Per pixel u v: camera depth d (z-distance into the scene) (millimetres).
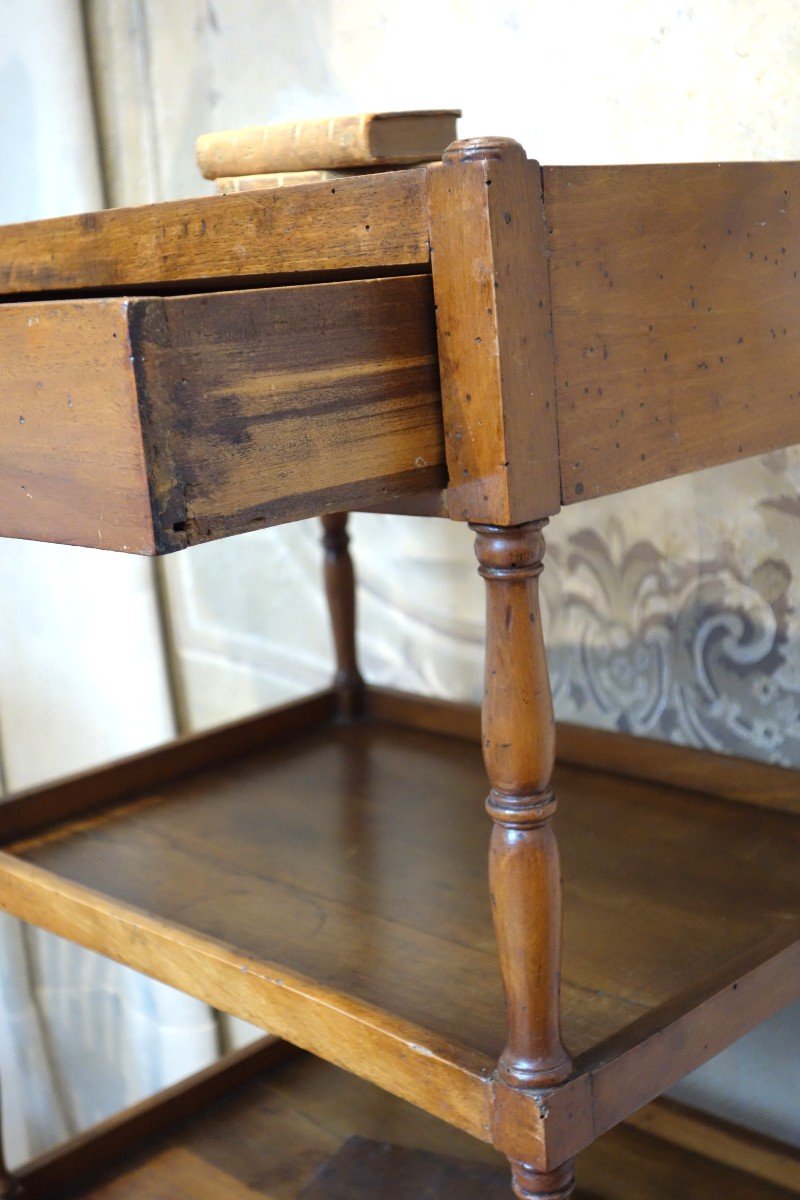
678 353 702
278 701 1508
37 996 1633
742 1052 1112
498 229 584
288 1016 771
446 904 915
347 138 809
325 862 1005
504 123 1133
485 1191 1025
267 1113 1177
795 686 1035
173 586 1588
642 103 1034
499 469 605
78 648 1589
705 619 1085
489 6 1112
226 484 546
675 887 924
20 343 569
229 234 684
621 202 650
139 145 1456
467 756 1228
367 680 1402
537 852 634
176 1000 1519
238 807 1133
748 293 750
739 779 1070
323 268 654
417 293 612
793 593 1021
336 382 583
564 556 1179
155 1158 1129
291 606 1462
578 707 1206
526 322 604
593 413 649
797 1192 1032
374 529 1341
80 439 553
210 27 1349
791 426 805
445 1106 685
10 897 981
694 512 1070
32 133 1460
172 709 1596
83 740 1625
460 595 1274
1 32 1439
